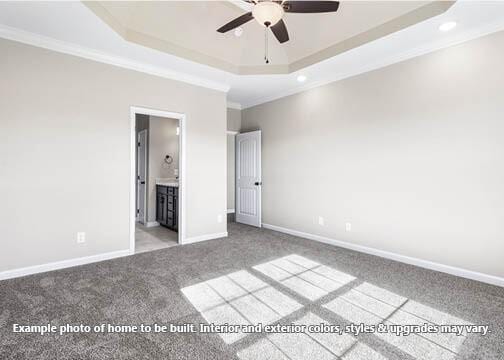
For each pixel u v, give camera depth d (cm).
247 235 441
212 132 414
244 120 553
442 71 276
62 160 283
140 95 339
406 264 302
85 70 297
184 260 313
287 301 216
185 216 385
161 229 483
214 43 339
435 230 284
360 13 272
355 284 248
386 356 152
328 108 389
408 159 303
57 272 272
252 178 521
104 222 312
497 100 243
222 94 425
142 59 325
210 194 413
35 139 267
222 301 215
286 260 315
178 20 295
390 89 318
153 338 167
